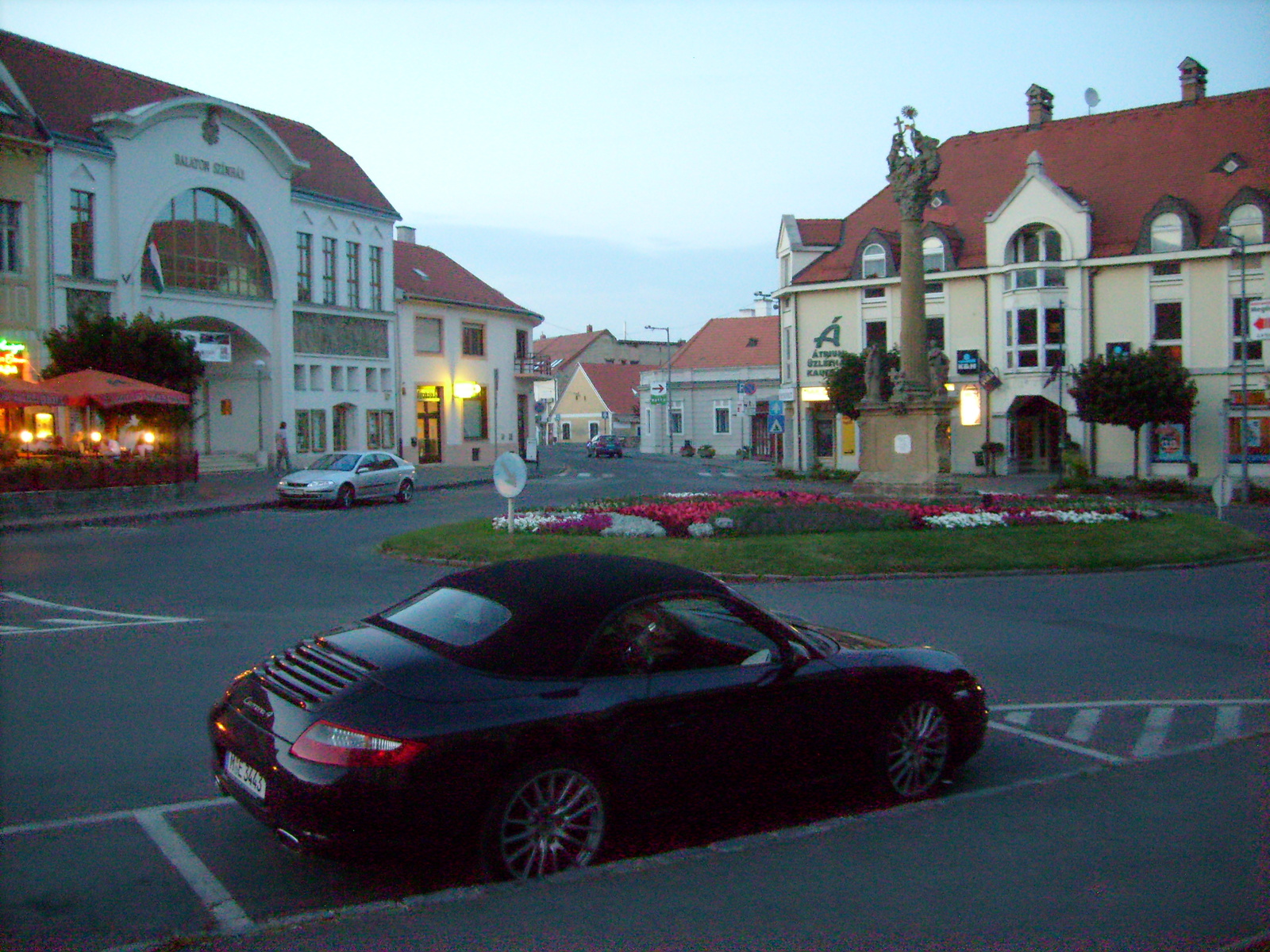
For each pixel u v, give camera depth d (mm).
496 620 5180
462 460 52906
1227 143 45219
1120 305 43656
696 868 4652
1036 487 39344
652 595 5438
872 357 24422
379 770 4457
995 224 45375
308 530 23156
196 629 11492
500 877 4707
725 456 72312
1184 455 42500
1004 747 7477
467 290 54281
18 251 31641
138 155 34938
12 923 4473
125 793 6113
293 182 42562
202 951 3836
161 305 36250
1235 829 5238
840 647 6156
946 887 4465
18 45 34812
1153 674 9938
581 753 4910
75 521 23516
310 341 43094
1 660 9758
